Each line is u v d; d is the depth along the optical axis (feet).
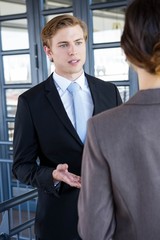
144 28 2.46
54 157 4.70
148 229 2.63
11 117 14.92
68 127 4.59
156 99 2.59
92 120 2.78
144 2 2.52
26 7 13.62
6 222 6.03
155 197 2.57
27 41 13.93
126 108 2.66
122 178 2.63
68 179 4.12
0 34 14.48
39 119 4.65
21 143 4.75
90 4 12.48
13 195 13.84
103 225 2.78
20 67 14.33
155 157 2.56
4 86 14.84
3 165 14.43
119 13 11.99
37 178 4.46
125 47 2.61
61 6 13.07
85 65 12.90
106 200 2.77
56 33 4.54
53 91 4.73
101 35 12.55
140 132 2.56
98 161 2.73
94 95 4.89
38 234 5.01
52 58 4.85
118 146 2.62
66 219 4.74
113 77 12.62
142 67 2.58
